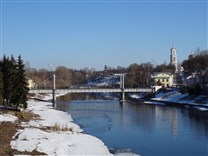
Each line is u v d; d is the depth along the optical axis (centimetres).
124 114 13300
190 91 18512
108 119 11750
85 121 11175
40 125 8581
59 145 6259
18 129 7450
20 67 10869
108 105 17375
